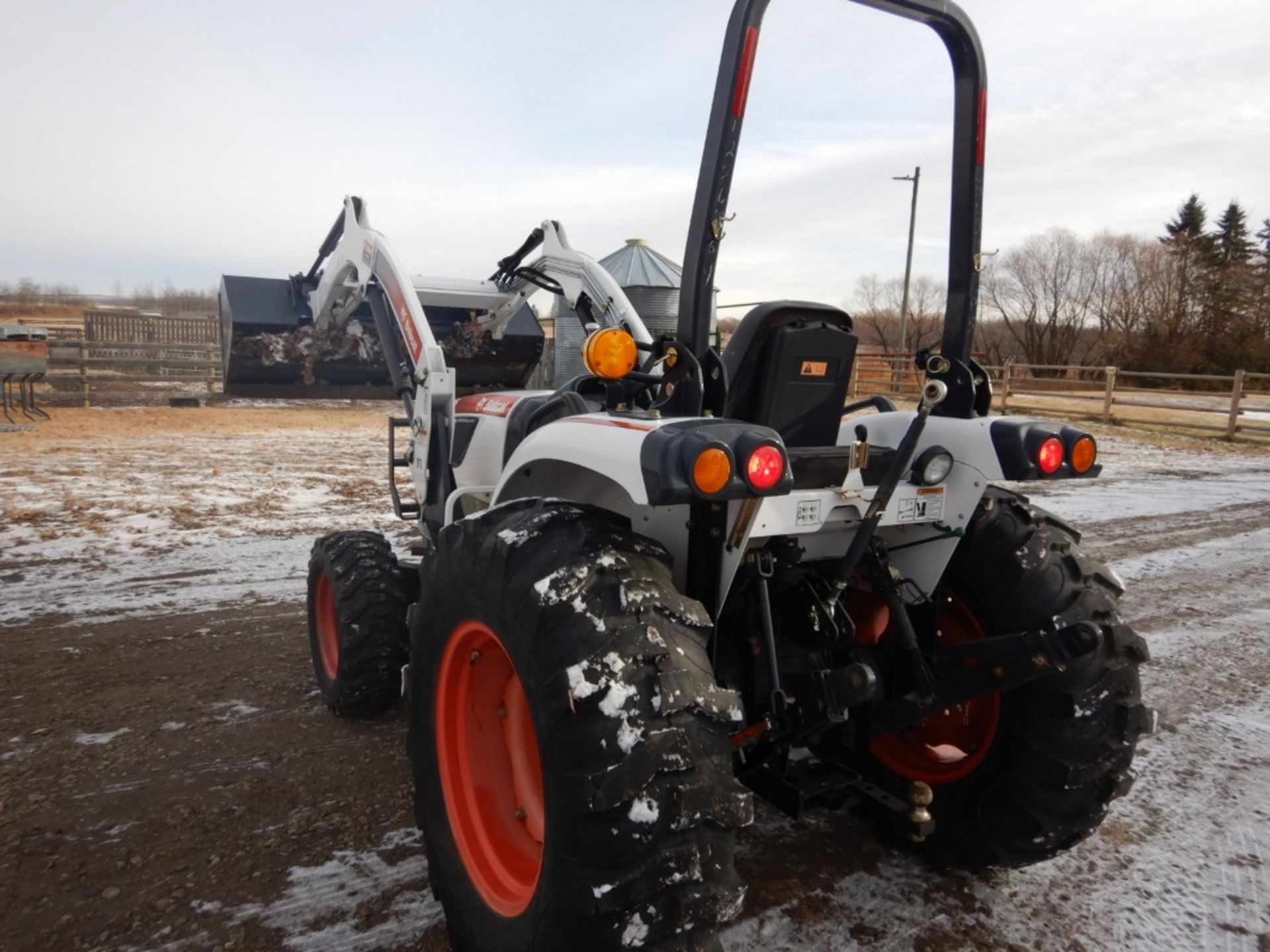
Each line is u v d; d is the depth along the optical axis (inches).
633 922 58.1
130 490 300.4
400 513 149.5
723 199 77.4
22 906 87.3
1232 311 1695.4
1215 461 478.9
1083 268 1855.3
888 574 88.7
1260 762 130.3
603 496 89.0
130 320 764.6
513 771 82.7
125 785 112.3
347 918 86.9
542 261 154.1
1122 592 94.6
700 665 64.4
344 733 129.1
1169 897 95.9
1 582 199.0
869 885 96.1
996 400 816.9
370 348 213.2
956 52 87.4
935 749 99.4
